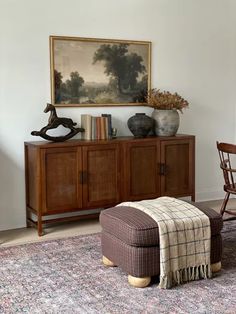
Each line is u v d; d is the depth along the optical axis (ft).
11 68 14.82
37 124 15.42
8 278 10.85
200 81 18.47
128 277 10.52
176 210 10.80
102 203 15.30
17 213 15.40
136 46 16.90
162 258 10.09
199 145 18.74
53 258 12.19
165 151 16.22
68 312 9.13
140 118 16.05
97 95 16.35
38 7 15.01
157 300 9.61
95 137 15.53
